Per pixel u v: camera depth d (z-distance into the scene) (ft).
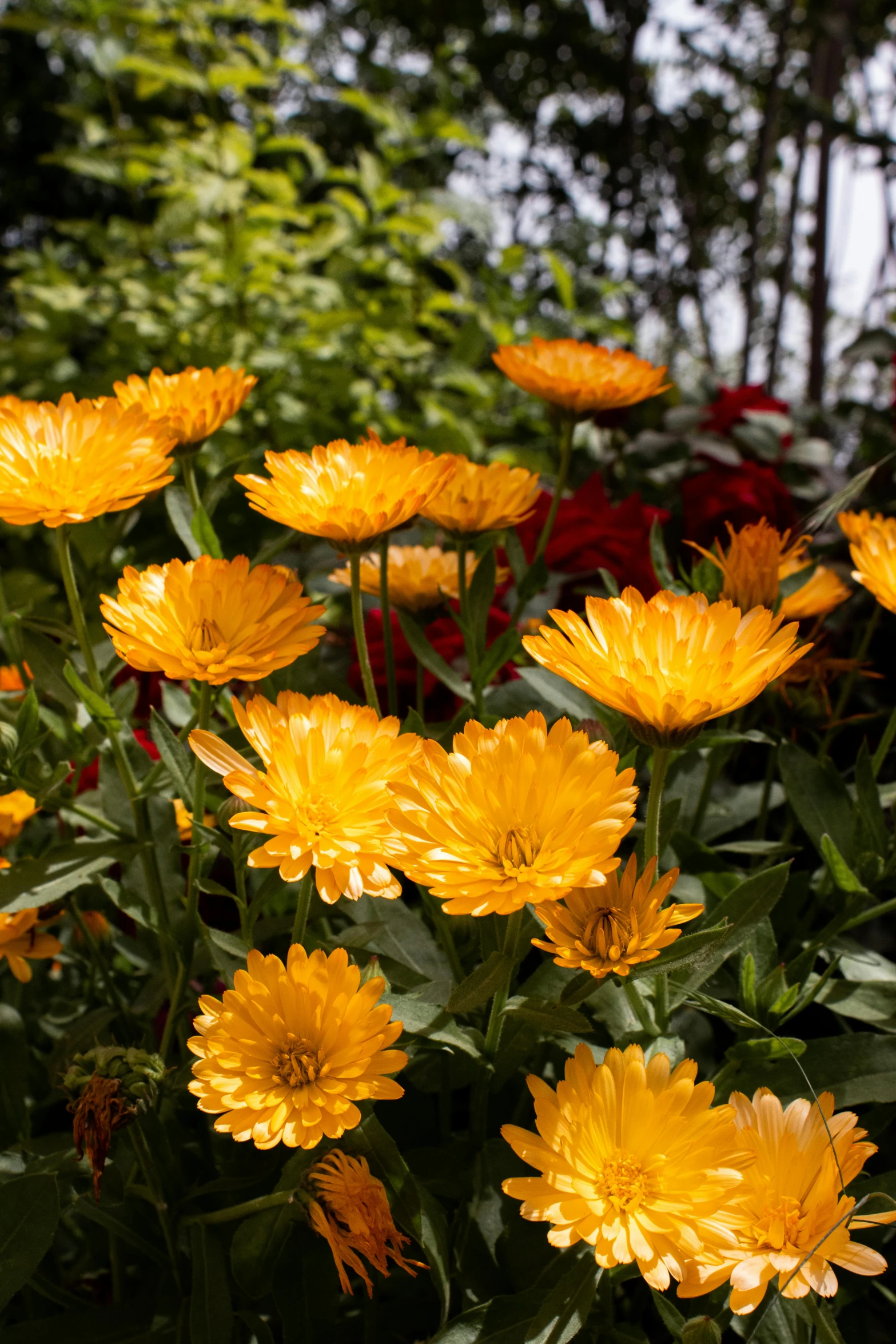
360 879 1.22
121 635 1.29
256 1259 1.29
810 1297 1.20
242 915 1.42
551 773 1.20
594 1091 1.19
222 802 1.48
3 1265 1.30
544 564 1.78
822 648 2.04
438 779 1.20
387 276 4.30
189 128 5.69
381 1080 1.20
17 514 1.40
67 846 1.55
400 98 7.94
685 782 1.83
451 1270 1.40
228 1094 1.19
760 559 1.55
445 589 1.82
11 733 1.53
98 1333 1.40
